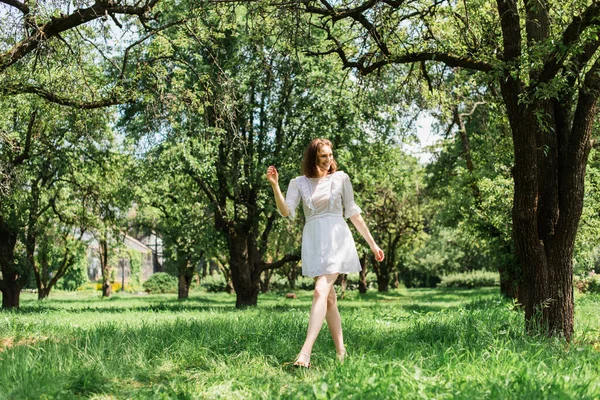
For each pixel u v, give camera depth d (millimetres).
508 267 18250
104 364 5359
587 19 6723
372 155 24891
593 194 18172
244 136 22578
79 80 13023
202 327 8047
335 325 5566
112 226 29781
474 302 21500
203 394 4285
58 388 4402
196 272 53688
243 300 25078
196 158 20750
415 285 63750
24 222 25141
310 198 5500
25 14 11031
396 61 9516
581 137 7301
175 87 13469
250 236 25641
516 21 7582
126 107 20062
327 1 10008
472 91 16281
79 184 26062
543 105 7328
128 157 24812
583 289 27547
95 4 11125
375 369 4480
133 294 57969
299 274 58031
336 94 21547
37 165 24719
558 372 4496
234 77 20156
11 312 19578
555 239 7363
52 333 9234
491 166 21188
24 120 21000
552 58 7043
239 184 23438
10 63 10906
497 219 17984
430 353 5586
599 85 7129
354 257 5523
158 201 31484
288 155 22844
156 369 5316
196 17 11953
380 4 9266
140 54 13758
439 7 10242
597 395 3707
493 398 3670
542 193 7438
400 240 48219
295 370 5000
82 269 64500
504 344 5754
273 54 11211
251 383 4496
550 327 7254
